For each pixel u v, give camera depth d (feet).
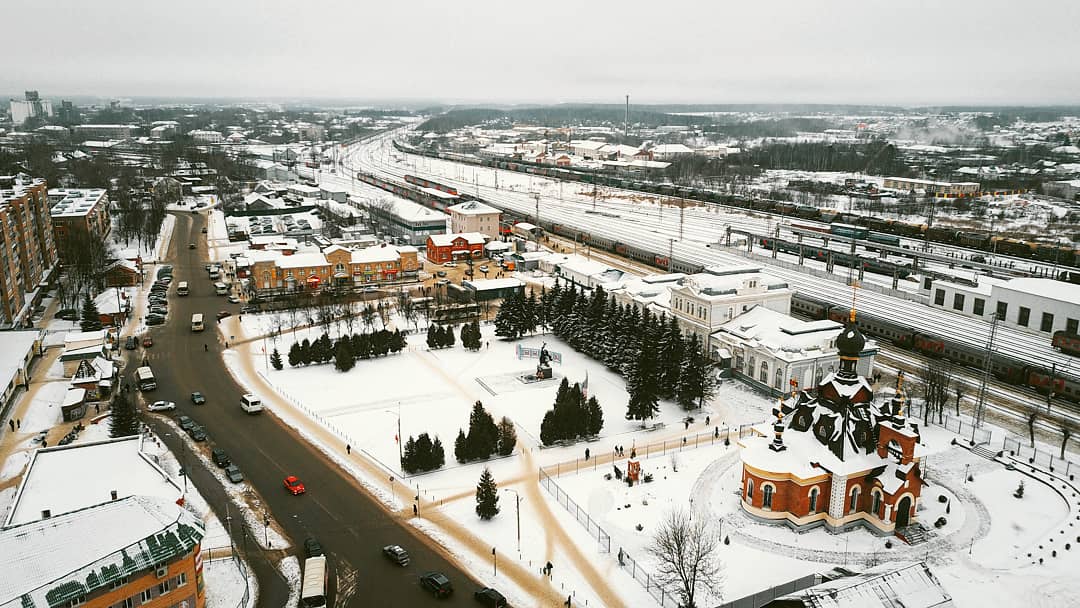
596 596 271.08
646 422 425.28
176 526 249.14
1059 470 357.41
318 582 264.11
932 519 318.45
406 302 635.66
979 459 371.76
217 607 263.49
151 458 359.66
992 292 556.92
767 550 299.38
